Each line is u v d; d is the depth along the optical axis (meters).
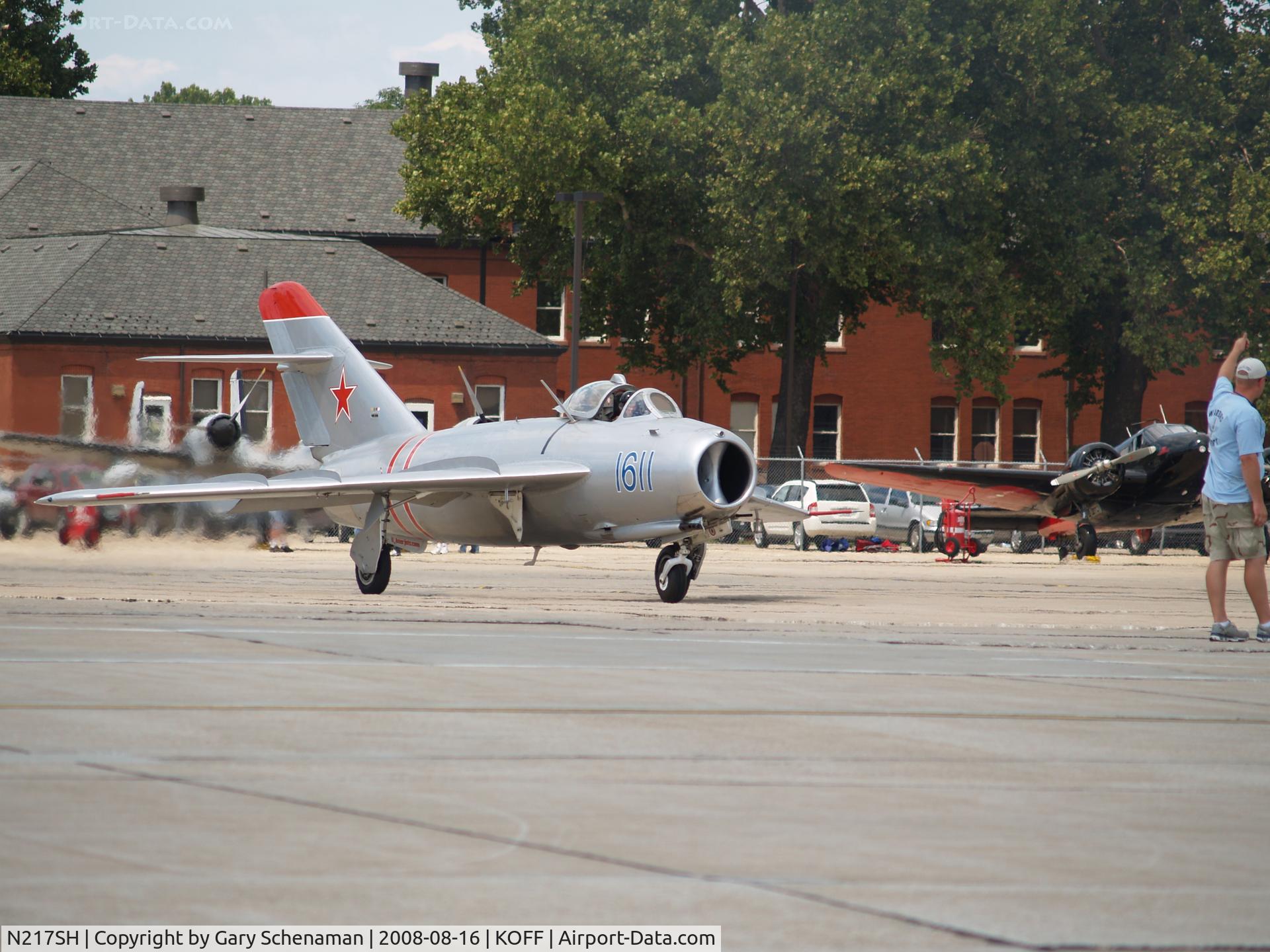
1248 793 12.93
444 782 12.64
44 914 8.52
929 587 52.47
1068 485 63.41
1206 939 8.49
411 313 118.31
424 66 152.88
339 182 141.00
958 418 139.62
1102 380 128.75
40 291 111.12
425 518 48.38
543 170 102.62
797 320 111.31
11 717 15.77
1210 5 114.00
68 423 107.25
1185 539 105.25
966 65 101.75
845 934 8.43
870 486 97.62
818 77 98.06
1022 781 13.28
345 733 15.17
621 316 115.38
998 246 104.38
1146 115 104.81
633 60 104.31
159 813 11.15
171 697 17.55
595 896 9.11
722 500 40.88
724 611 37.34
